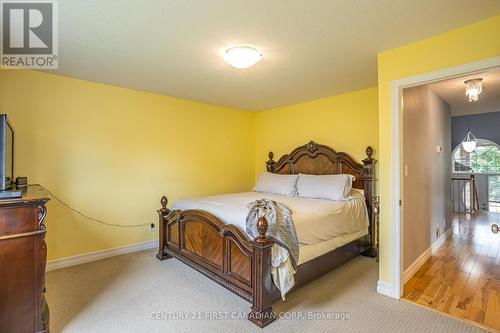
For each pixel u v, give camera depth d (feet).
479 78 10.57
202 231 9.05
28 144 9.48
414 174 9.62
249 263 7.16
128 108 11.88
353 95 12.63
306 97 13.60
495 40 6.06
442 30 6.69
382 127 8.02
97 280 9.03
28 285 5.77
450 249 12.21
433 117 12.23
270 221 7.30
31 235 5.80
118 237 11.61
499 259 10.90
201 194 14.55
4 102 9.04
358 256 11.40
